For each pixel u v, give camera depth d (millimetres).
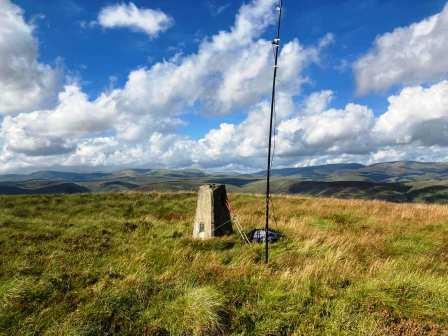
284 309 8000
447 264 11820
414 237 15445
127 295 8297
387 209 22500
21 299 8336
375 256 12219
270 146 10812
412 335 7285
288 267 10391
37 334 7293
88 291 8859
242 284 9125
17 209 20047
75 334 7016
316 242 13523
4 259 11211
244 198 27125
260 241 13820
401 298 8367
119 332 7289
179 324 7410
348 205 23422
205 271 9969
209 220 14836
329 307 8195
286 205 23891
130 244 13414
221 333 7352
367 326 7387
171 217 20547
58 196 24234
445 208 22922
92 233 14656
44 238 13867
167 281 9258
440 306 8109
